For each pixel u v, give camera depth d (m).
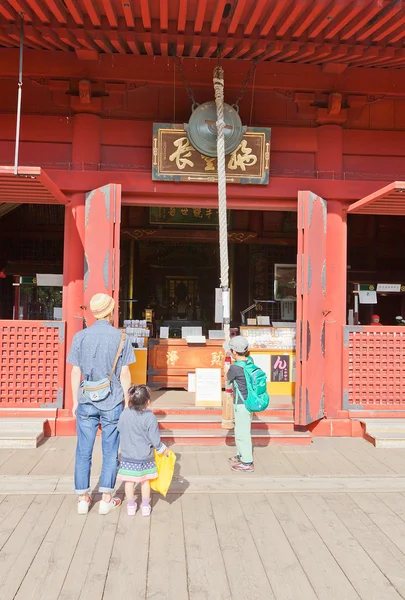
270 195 5.45
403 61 5.00
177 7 4.10
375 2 3.74
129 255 10.44
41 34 4.59
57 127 5.46
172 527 3.18
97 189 5.23
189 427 5.19
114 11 4.13
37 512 3.38
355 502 3.67
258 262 10.34
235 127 5.17
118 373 3.39
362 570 2.70
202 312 11.34
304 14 4.06
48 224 10.02
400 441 5.02
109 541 2.97
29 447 4.77
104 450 3.35
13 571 2.63
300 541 3.02
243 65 5.46
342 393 5.57
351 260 10.47
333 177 5.59
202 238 9.68
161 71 5.42
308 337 5.11
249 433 4.25
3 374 5.36
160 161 5.27
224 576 2.62
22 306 9.17
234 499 3.68
